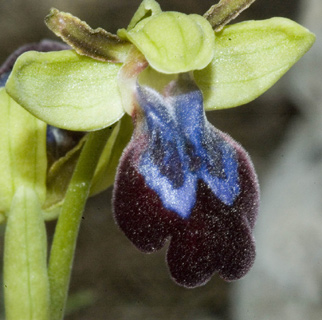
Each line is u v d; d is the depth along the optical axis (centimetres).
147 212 14
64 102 14
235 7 14
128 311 28
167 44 14
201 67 14
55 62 14
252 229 14
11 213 14
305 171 23
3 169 15
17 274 14
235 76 15
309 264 21
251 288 23
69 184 15
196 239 14
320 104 24
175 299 28
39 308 14
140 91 14
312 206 22
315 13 23
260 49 15
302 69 24
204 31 14
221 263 14
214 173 14
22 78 14
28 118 15
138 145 14
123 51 14
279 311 22
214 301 28
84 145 15
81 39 14
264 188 25
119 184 14
